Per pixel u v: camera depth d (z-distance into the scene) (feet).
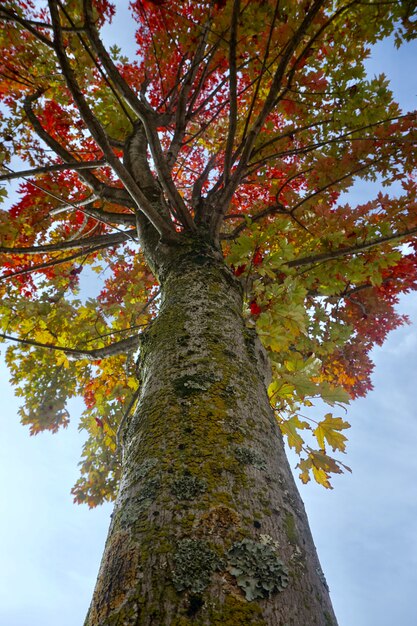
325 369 14.53
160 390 4.05
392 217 10.04
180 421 3.55
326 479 6.48
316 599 2.58
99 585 2.57
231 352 4.68
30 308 12.34
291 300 7.52
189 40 10.59
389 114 11.24
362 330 14.48
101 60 6.91
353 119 11.44
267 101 7.98
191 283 6.06
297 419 6.56
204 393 3.89
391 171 11.19
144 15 11.61
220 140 15.71
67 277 14.94
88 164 8.65
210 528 2.66
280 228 7.62
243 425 3.67
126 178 6.79
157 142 7.59
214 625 2.14
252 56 10.50
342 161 11.35
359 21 9.66
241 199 15.51
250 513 2.85
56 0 6.04
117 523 2.94
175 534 2.61
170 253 7.22
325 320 12.62
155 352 4.82
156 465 3.15
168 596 2.26
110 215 10.48
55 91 12.26
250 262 7.70
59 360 13.08
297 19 9.14
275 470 3.43
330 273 10.05
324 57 10.94
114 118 12.44
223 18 9.39
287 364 6.93
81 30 6.92
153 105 15.69
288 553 2.72
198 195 10.28
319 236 10.39
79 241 10.78
